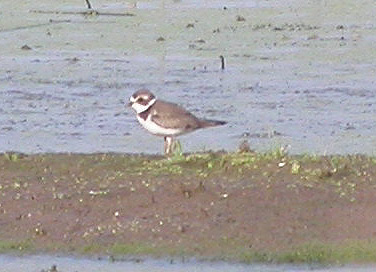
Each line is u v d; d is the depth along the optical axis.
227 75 21.75
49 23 26.17
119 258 13.16
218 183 14.54
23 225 13.85
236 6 27.69
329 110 19.50
